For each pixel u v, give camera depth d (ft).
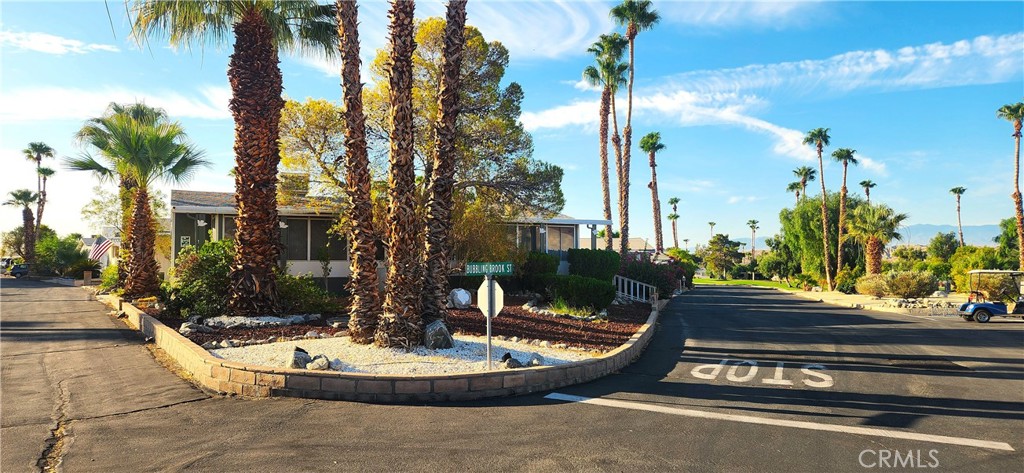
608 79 115.85
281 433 20.47
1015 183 132.16
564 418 23.17
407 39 33.01
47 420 21.65
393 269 33.01
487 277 28.89
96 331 43.88
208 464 17.33
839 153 172.65
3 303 68.13
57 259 151.12
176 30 43.14
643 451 19.20
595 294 58.80
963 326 65.00
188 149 70.85
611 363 34.14
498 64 64.69
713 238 328.29
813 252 182.60
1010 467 18.31
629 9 111.24
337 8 35.45
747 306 95.66
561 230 92.27
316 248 70.90
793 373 34.30
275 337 36.32
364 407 24.32
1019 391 29.63
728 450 19.45
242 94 43.68
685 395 27.84
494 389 26.94
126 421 21.70
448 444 19.56
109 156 69.15
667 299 98.94
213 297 44.96
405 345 32.48
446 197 35.83
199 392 26.30
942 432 21.98
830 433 21.66
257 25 44.11
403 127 32.91
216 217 70.69
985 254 135.74
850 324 65.87
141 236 66.18
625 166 111.14
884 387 30.37
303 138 59.98
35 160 203.31
